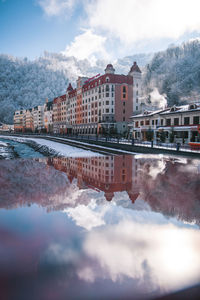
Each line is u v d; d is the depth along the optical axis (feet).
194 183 6.51
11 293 1.44
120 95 176.96
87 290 1.55
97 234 2.62
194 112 89.15
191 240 2.56
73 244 2.34
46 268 1.82
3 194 4.82
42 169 9.75
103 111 178.81
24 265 1.86
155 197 4.74
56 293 1.49
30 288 1.52
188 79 380.78
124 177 7.66
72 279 1.69
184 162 14.05
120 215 3.51
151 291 1.61
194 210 3.82
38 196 4.70
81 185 6.14
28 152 103.81
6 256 1.91
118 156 18.49
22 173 8.47
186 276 1.86
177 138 95.25
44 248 2.18
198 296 1.58
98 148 86.33
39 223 2.96
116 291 1.57
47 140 165.58
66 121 263.90
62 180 6.89
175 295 1.57
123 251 2.25
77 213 3.55
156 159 16.11
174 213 3.62
